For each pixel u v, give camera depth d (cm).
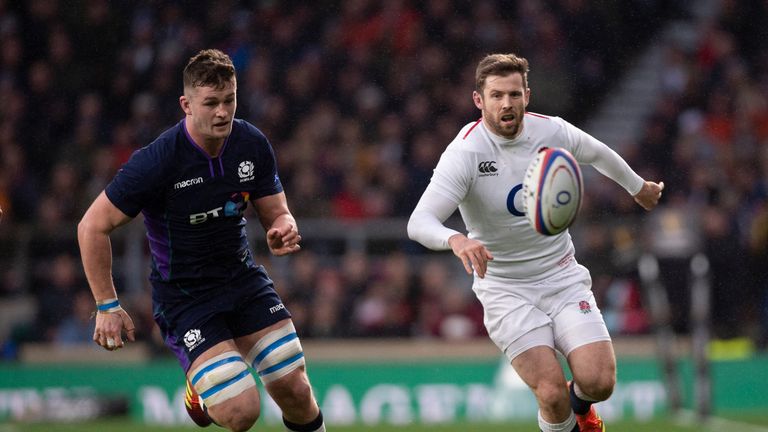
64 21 5534
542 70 5641
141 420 3912
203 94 1842
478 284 2159
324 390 3950
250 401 1897
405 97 5381
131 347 4169
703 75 5734
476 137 2053
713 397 3922
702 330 3706
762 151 5225
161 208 1934
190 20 5553
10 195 4788
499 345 2123
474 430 3584
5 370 3969
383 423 3853
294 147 4978
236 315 1998
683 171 5022
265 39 5503
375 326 4191
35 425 3747
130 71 5391
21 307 4309
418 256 4378
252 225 4309
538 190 1875
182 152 1903
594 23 5884
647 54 6066
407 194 4841
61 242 4400
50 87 5322
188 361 1958
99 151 4991
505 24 5694
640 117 5800
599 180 4784
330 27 5591
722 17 6066
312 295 4209
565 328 2062
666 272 3844
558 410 2003
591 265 4281
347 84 5356
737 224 4394
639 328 4178
